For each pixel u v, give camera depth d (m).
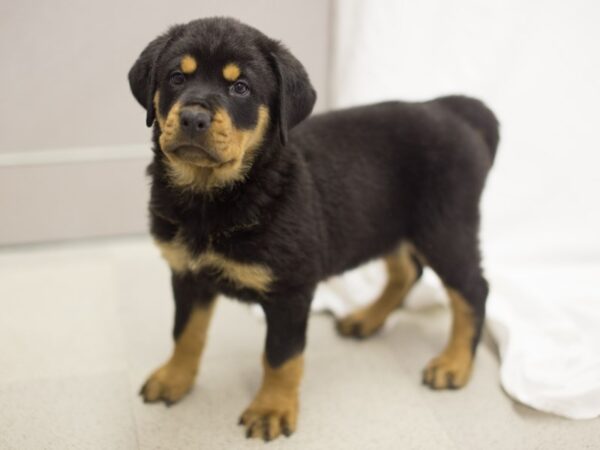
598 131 0.76
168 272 0.81
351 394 0.60
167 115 0.48
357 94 0.76
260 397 0.56
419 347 0.68
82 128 0.80
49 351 0.65
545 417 0.57
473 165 0.59
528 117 0.78
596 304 0.70
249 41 0.50
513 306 0.70
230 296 0.54
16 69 0.75
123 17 0.75
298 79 0.51
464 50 0.76
